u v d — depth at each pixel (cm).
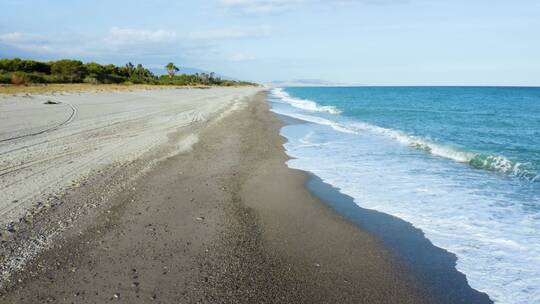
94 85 6284
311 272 508
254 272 502
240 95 5872
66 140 1345
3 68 6725
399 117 2753
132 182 873
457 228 662
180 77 11194
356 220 702
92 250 541
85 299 426
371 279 495
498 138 1712
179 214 698
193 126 1867
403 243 604
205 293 447
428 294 462
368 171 1067
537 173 1030
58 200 729
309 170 1077
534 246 589
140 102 3312
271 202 795
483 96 7000
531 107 3962
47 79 6369
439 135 1800
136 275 480
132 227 628
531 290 470
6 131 1491
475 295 461
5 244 545
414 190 884
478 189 893
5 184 812
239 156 1233
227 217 696
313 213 735
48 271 481
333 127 2075
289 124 2195
